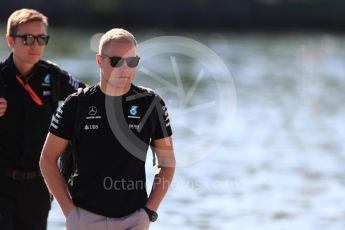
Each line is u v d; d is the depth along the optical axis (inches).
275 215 1441.9
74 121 741.9
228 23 7687.0
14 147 893.8
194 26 7524.6
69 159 759.7
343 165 1920.5
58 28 6998.0
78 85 928.3
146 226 746.2
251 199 1561.3
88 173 739.4
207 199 1546.5
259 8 7810.0
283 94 3496.6
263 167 1881.2
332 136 2385.6
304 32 7834.6
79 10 7150.6
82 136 740.0
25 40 888.3
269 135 2378.2
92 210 739.4
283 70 4606.3
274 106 3083.2
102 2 7288.4
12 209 898.7
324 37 7347.4
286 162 1951.3
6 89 894.4
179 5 7470.5
